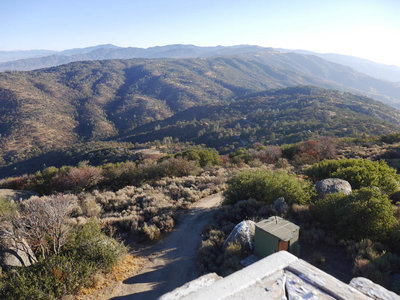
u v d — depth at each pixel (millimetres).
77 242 9852
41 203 10289
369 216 9133
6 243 8234
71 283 8016
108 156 107812
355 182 14867
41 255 9133
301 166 27141
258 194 15094
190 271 9711
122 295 8414
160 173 27719
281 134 121375
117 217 15406
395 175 15195
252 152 37062
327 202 11070
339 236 9836
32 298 6887
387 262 7352
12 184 32062
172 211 15531
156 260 10828
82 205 17531
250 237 10414
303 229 10578
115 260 9852
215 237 11500
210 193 20109
